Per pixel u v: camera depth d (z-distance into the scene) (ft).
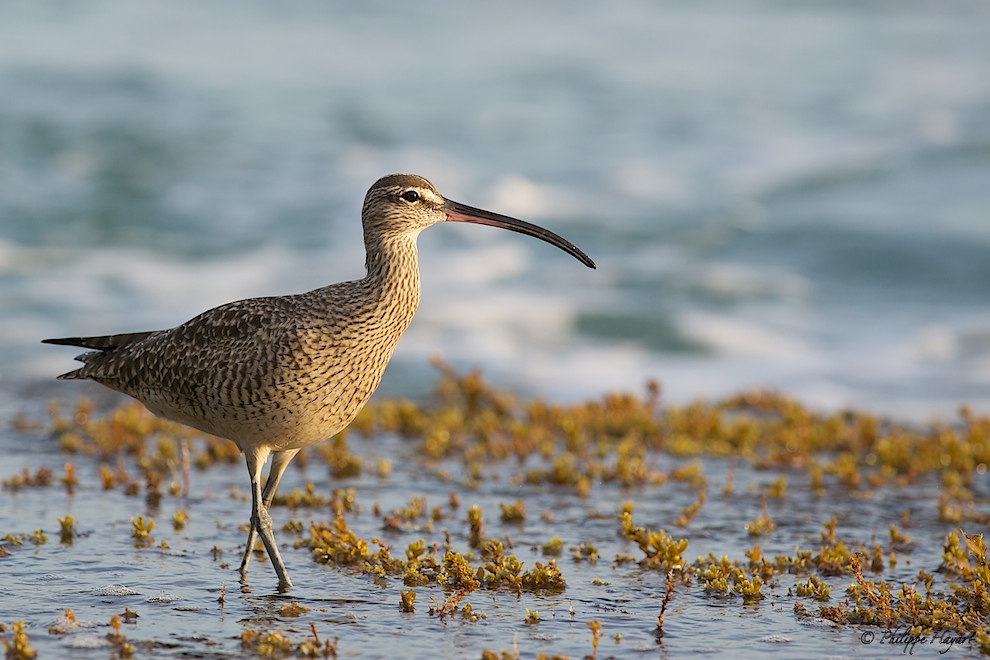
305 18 137.69
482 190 85.35
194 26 130.21
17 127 94.12
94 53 115.85
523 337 61.77
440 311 64.28
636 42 132.98
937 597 27.48
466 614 25.79
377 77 114.83
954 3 150.92
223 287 67.36
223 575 28.22
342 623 25.13
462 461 40.98
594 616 25.96
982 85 114.32
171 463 37.42
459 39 131.85
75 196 82.48
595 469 38.81
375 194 28.81
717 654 23.86
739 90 113.39
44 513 33.04
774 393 51.08
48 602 25.95
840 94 111.96
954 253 74.59
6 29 121.80
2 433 43.14
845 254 75.15
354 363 27.32
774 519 34.58
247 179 87.04
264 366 26.58
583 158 93.91
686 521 33.73
